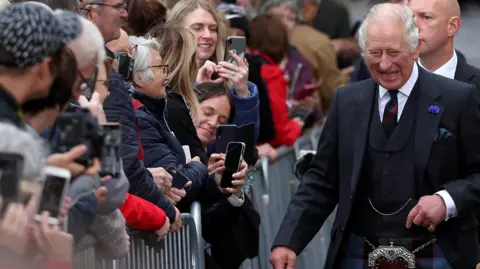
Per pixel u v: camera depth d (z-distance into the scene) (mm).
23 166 5402
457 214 9141
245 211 10062
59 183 5762
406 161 9273
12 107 5879
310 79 17188
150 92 9211
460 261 9289
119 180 7016
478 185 9211
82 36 6648
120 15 8820
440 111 9289
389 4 9289
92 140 6273
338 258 9547
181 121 9898
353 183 9336
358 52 21656
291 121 14969
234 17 13844
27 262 5594
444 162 9258
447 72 11211
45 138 6301
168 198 8859
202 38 11133
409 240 9258
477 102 9344
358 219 9453
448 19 11102
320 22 23047
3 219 5336
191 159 9781
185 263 8953
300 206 9742
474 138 9297
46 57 5977
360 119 9445
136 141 8180
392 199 9297
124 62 8984
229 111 10500
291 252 9648
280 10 18406
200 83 10508
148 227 8062
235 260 10055
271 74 14289
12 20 5898
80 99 6980
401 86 9320
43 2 7602
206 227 9812
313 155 10727
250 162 9914
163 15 10742
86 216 6719
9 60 5883
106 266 7684
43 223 5711
